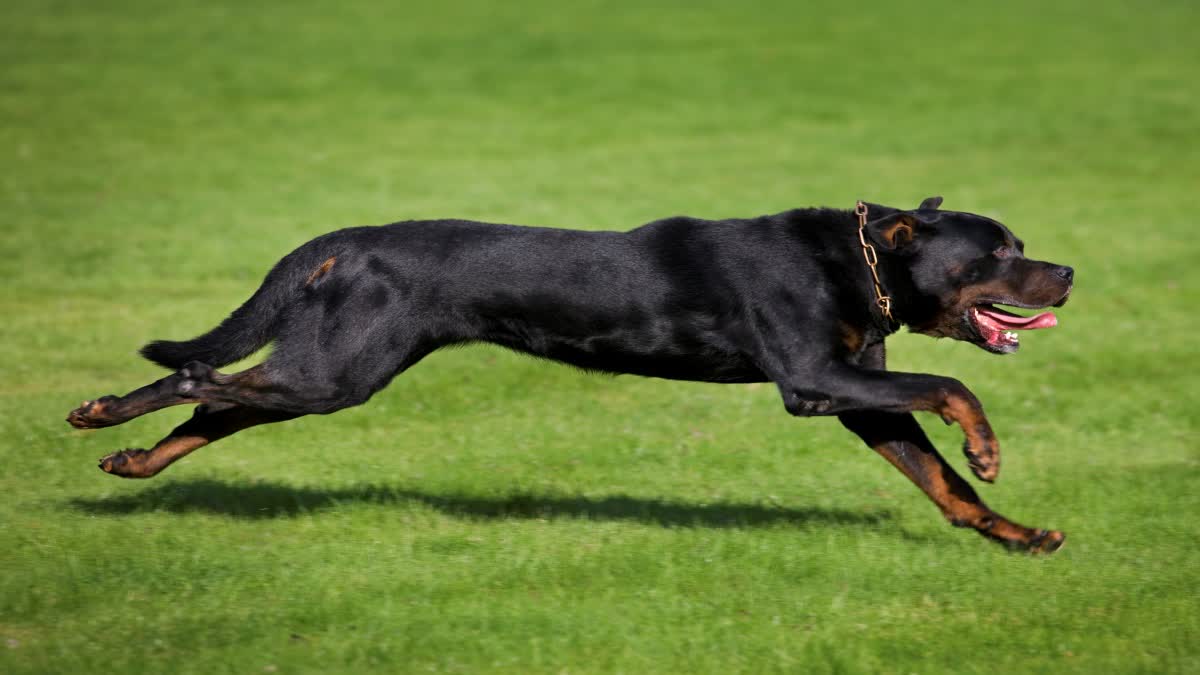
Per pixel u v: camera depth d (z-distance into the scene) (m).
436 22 42.12
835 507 9.29
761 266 7.87
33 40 37.25
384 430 11.03
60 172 23.08
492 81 33.69
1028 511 9.13
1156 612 7.18
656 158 25.77
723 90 33.16
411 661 6.44
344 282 7.88
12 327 14.00
